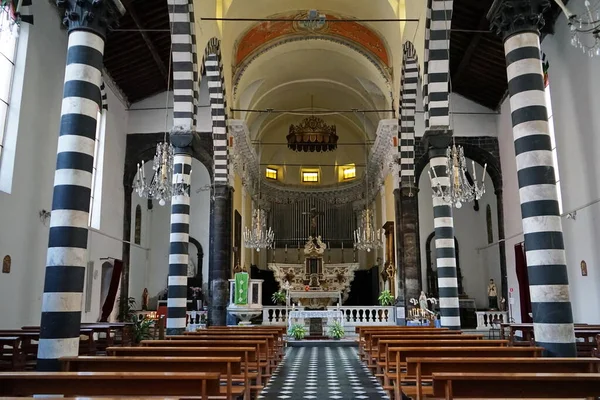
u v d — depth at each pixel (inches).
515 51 381.7
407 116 793.6
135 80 861.2
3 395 208.8
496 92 876.6
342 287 1178.0
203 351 307.1
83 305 722.2
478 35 724.7
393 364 369.4
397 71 784.9
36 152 597.0
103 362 256.4
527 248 365.1
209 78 764.6
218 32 719.7
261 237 976.9
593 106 580.1
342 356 629.3
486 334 830.5
